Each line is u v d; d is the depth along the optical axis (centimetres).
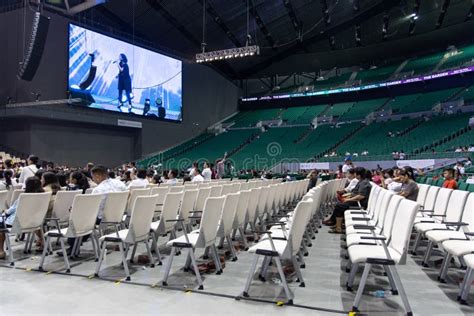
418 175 1487
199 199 615
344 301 383
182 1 2111
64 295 395
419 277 464
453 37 2908
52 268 495
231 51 1809
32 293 400
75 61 1841
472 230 461
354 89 3067
